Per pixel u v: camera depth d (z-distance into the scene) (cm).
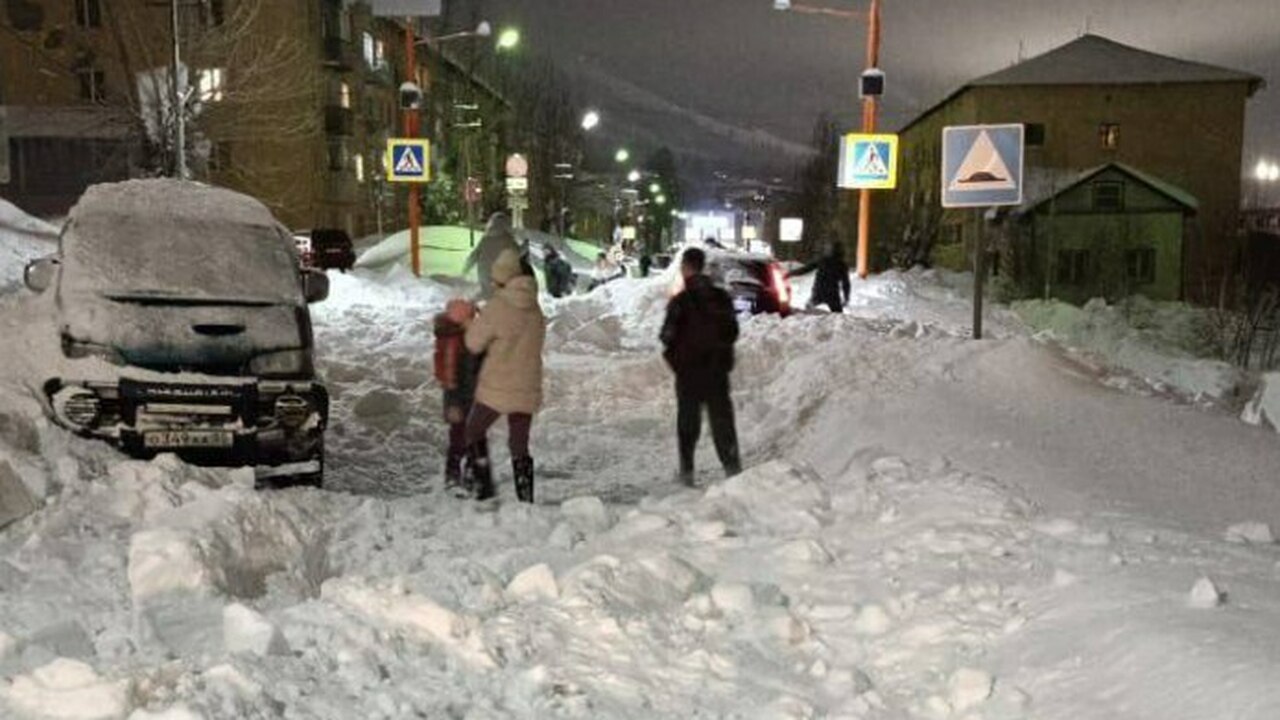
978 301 1101
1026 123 5366
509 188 4578
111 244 846
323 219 5297
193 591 481
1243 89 5281
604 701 396
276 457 777
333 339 1553
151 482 632
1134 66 5428
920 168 5984
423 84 6831
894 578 525
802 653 458
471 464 803
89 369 740
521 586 492
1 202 2584
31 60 4712
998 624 462
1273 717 328
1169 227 4638
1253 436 833
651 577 509
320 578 553
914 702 406
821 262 1939
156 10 3294
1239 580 475
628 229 7600
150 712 338
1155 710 358
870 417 902
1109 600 455
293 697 373
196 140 3047
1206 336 3244
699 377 848
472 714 379
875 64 2484
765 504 662
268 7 4381
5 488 588
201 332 788
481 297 1352
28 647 401
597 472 923
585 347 1505
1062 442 809
